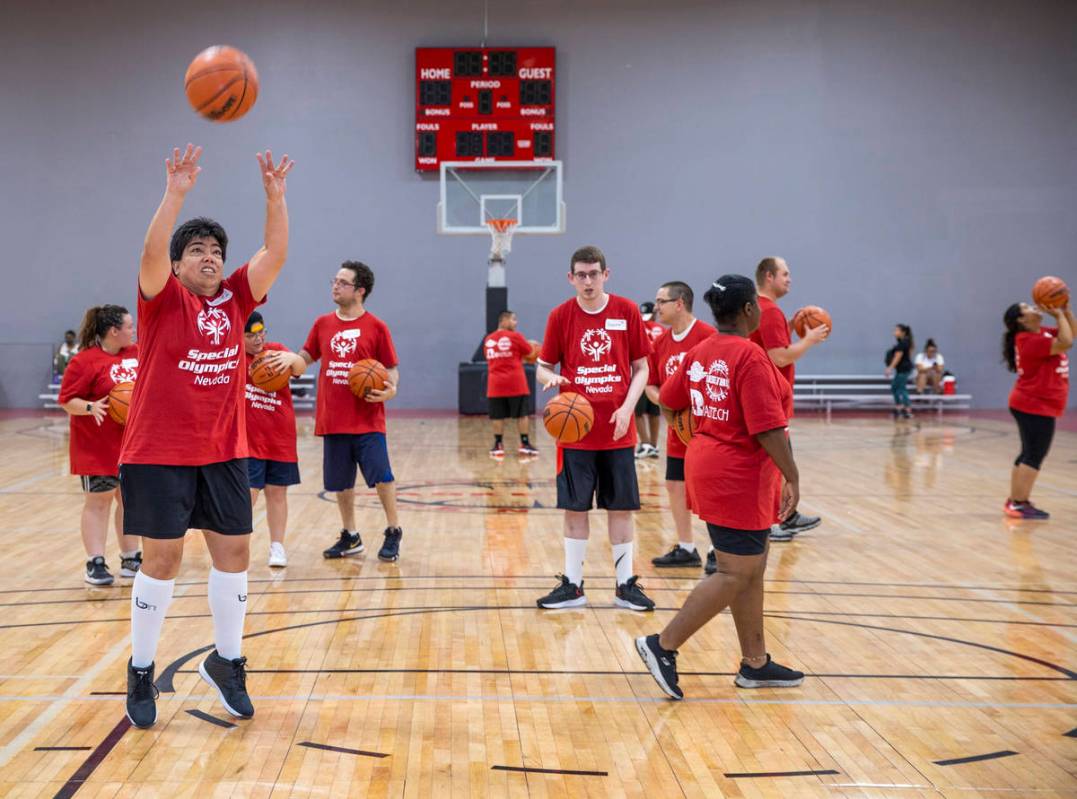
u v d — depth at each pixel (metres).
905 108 17.97
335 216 17.83
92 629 4.61
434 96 17.48
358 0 17.67
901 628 4.72
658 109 17.91
